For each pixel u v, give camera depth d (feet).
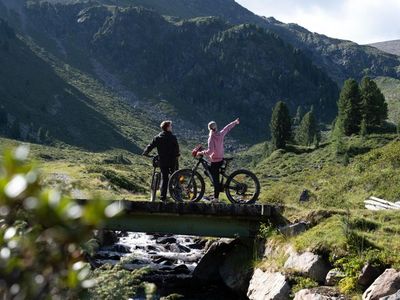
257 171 400.26
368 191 107.55
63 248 5.78
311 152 410.11
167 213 59.21
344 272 43.60
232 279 57.98
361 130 388.98
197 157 59.41
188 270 69.21
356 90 419.74
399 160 126.41
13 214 5.44
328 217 54.60
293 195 110.63
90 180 154.61
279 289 45.37
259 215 58.90
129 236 100.12
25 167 5.31
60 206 5.41
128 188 177.78
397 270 41.09
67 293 6.53
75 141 646.33
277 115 463.01
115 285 23.72
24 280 5.79
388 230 50.06
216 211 58.90
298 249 48.52
